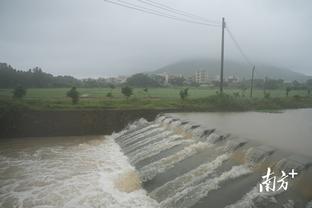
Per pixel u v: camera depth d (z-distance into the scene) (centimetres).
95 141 2361
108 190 1279
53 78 9556
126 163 1684
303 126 2069
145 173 1380
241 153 1274
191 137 1789
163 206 1048
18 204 1166
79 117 2580
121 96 4725
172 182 1190
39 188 1327
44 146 2169
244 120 2392
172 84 10750
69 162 1733
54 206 1141
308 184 894
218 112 3155
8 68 8538
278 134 1678
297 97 4594
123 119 2698
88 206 1127
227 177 1094
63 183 1383
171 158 1453
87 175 1491
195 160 1352
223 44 3519
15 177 1477
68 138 2483
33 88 8325
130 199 1168
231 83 9931
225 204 934
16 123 2444
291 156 1103
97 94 5438
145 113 2769
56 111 2528
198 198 1009
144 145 1873
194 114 2828
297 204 829
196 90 7462
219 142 1510
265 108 3662
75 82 10244
